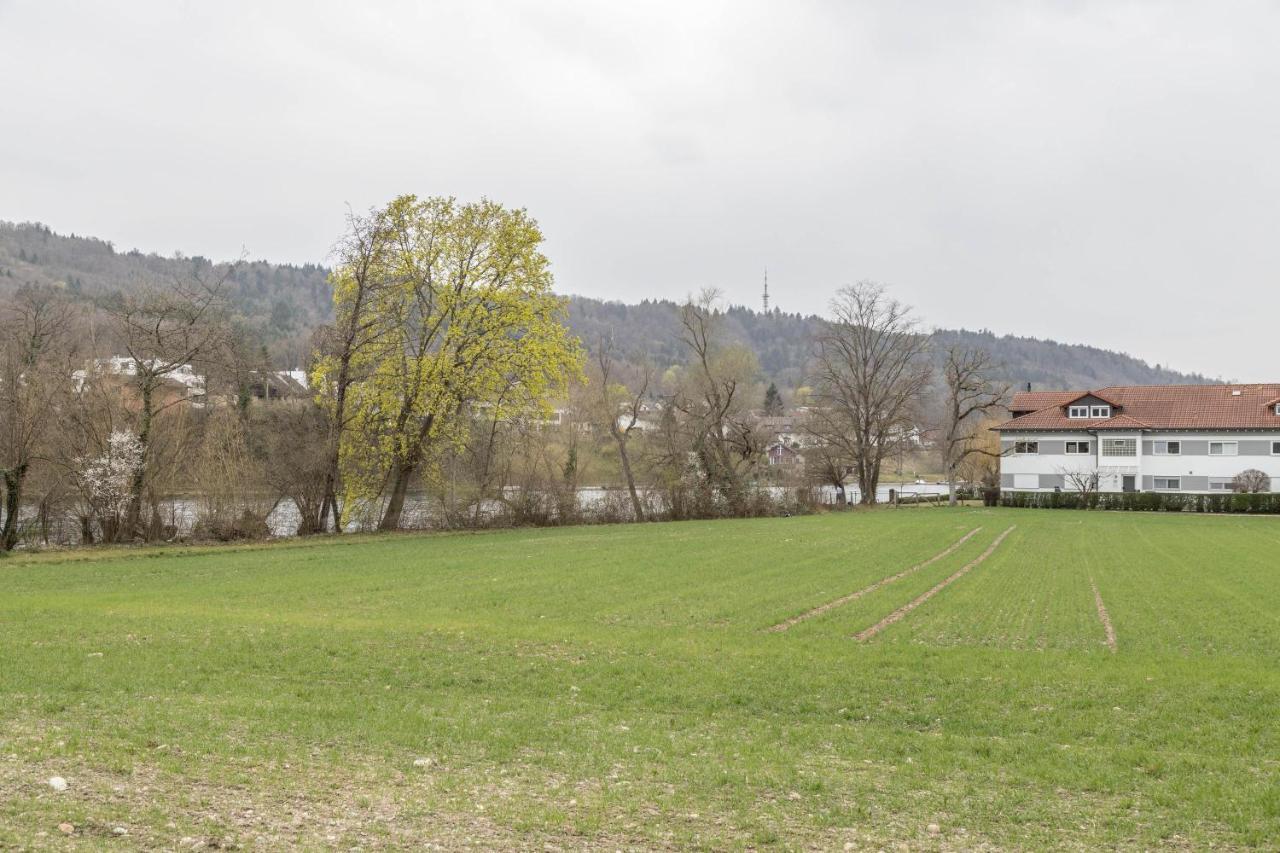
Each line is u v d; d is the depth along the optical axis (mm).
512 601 24875
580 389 63625
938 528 51719
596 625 21125
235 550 37844
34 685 14328
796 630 20781
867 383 79062
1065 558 36438
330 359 45656
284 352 83875
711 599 25406
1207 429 75812
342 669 16016
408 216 46531
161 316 40094
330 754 11070
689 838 8758
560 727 12688
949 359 81625
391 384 46219
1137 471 77938
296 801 9359
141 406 41000
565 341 50688
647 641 18906
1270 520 60688
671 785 10297
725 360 71125
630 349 170125
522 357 48062
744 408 71125
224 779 9914
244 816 8844
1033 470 81688
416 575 30281
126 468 38312
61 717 12406
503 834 8688
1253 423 74562
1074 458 80312
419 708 13570
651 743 11938
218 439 42656
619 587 27688
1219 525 55688
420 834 8602
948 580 29750
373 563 33750
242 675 15492
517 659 17016
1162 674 15898
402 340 47156
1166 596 26188
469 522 50688
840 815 9461
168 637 18438
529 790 10016
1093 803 9961
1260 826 9203
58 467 37938
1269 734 12445
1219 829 9219
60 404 39250
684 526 53469
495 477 53312
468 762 11008
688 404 65625
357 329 45312
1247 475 72312
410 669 16109
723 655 17531
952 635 20422
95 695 13820
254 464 43562
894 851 8586
